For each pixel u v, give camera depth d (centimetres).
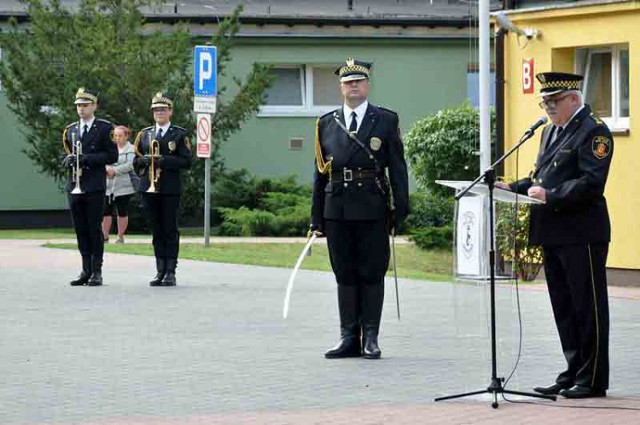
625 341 1680
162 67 3538
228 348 1619
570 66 2695
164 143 2266
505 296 1570
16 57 3581
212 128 3688
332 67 4109
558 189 1280
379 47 4091
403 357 1552
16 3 3975
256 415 1218
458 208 1318
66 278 2377
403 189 1556
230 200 3738
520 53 2744
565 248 1301
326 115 1573
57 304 2023
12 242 3177
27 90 3575
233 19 3731
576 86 1305
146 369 1473
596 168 1280
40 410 1252
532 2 2736
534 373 1442
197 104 2905
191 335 1722
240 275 2455
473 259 1309
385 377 1420
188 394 1327
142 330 1764
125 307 1992
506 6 2770
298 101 4094
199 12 4038
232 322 1841
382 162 1554
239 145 4031
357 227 1551
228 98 4009
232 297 2116
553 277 1330
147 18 3938
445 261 2905
